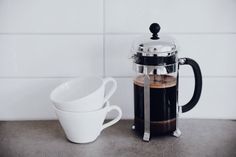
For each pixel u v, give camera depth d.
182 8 1.00
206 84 1.04
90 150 0.87
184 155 0.84
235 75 1.04
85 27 1.01
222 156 0.84
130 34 1.01
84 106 0.85
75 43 1.02
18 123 1.04
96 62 1.03
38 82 1.05
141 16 1.00
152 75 0.92
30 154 0.85
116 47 1.02
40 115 1.07
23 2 0.99
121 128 1.00
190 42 1.02
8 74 1.04
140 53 0.86
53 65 1.04
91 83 0.96
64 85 0.97
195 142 0.91
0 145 0.90
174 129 0.93
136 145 0.90
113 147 0.89
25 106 1.06
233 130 0.99
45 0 0.99
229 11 1.00
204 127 1.00
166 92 0.88
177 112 0.92
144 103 0.89
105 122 1.04
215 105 1.06
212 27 1.01
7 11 1.00
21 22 1.01
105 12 1.00
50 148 0.88
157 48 0.85
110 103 1.06
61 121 0.88
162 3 0.99
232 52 1.02
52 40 1.02
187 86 1.04
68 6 1.00
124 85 1.04
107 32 1.01
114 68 1.04
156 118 0.89
